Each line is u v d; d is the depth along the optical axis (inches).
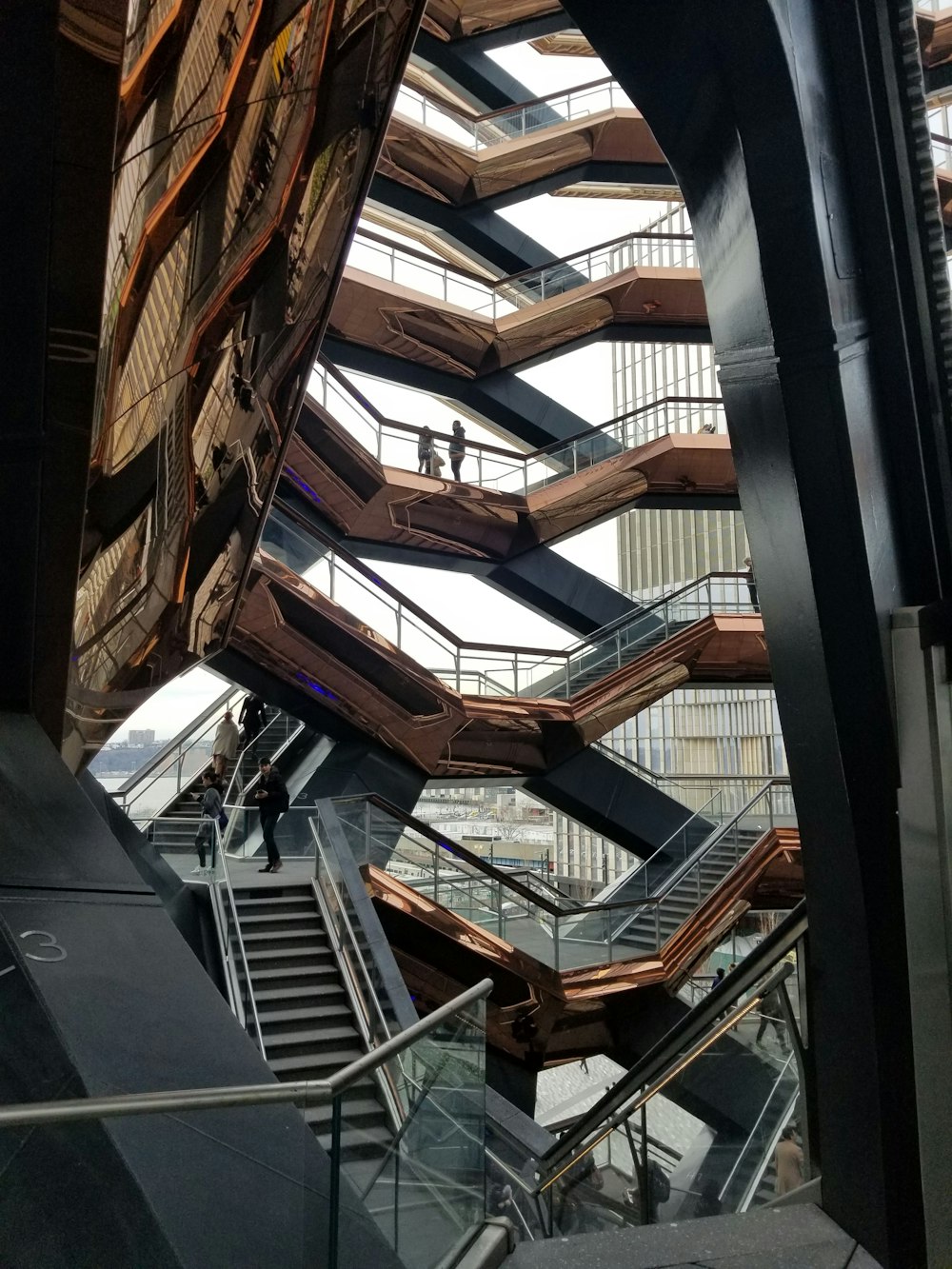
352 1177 94.3
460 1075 124.6
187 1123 83.8
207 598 299.3
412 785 652.1
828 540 136.8
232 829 483.5
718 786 751.1
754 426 142.9
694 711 1615.4
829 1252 132.3
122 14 109.3
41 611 167.3
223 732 515.2
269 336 210.7
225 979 366.3
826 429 132.9
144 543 220.1
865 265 141.3
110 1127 79.4
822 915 145.6
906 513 147.9
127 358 163.8
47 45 109.5
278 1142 87.9
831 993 142.9
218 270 173.9
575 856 1713.8
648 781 770.8
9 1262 68.2
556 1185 215.9
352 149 182.1
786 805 684.7
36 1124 73.3
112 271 144.9
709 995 172.7
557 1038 576.4
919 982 132.6
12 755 160.6
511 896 537.6
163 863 412.8
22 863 137.3
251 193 166.1
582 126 869.2
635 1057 598.2
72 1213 72.7
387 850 474.6
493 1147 306.7
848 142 137.0
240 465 247.9
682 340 903.1
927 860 132.6
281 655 553.3
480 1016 132.3
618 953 580.4
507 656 687.7
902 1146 131.6
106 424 168.7
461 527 769.6
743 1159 165.5
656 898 604.1
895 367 143.6
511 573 821.2
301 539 542.0
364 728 621.9
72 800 157.9
